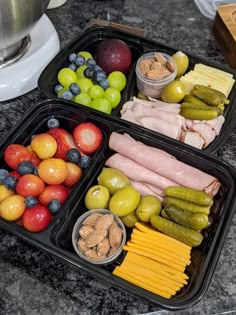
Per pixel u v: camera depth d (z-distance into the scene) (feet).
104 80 3.34
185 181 2.76
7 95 3.29
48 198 2.68
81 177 2.73
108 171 2.79
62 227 2.58
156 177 2.83
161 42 3.87
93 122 3.04
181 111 3.20
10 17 2.74
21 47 3.33
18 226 2.44
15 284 2.45
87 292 2.43
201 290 2.24
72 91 3.24
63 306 2.38
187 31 4.02
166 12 4.18
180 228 2.50
